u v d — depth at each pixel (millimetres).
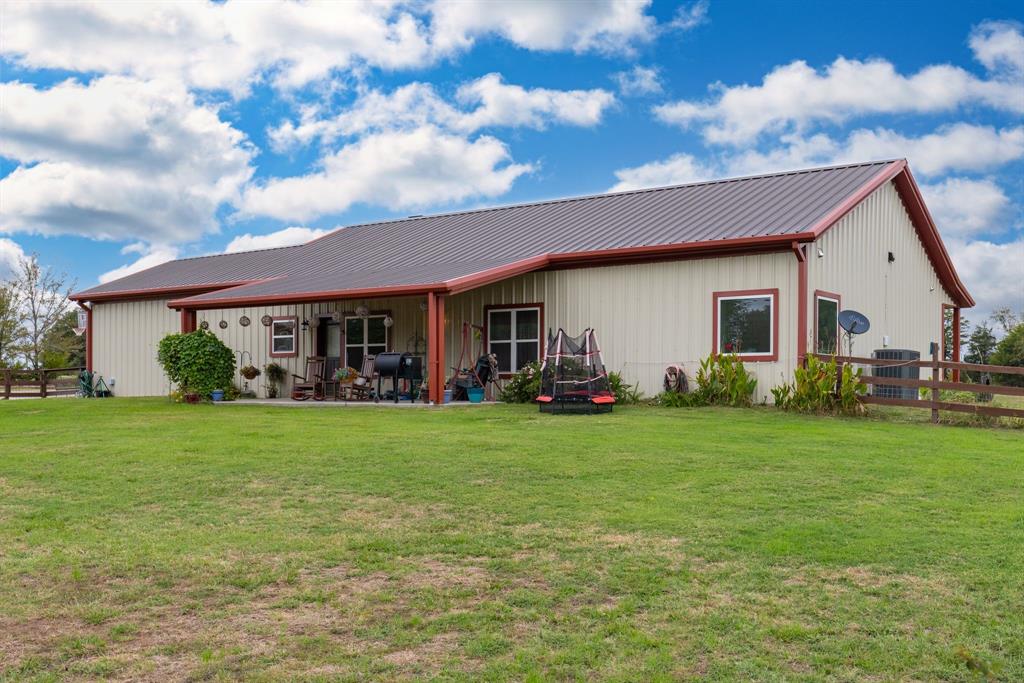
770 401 14891
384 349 19938
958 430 11609
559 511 6684
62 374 36125
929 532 5992
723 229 15906
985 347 39375
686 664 3924
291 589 4969
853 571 5164
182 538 6016
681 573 5145
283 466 8688
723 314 15492
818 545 5680
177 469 8586
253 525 6371
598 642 4164
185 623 4465
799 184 18328
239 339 22250
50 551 5707
